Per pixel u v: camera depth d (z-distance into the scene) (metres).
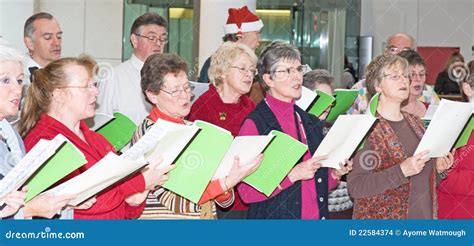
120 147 2.83
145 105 3.44
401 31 5.24
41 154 2.04
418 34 5.20
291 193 2.71
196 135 2.44
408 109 3.32
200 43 4.34
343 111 3.16
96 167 2.15
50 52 3.39
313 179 2.73
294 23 5.18
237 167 2.53
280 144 2.57
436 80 4.17
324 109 3.01
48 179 2.12
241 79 2.96
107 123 2.84
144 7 4.59
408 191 2.75
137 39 3.51
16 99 2.23
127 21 4.63
